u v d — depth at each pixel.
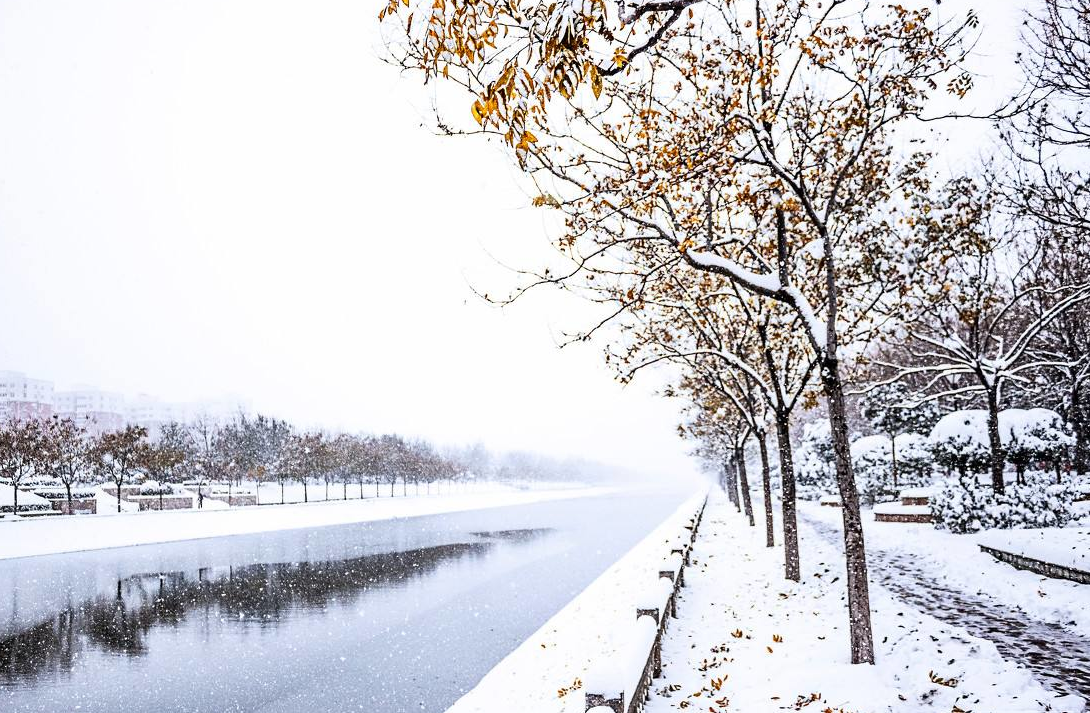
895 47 7.47
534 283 8.04
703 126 8.27
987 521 16.50
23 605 18.62
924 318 17.72
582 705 7.77
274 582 21.67
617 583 16.56
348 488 84.19
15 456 45.88
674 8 4.71
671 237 7.82
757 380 12.27
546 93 4.11
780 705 6.56
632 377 12.31
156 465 54.72
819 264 10.23
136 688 11.47
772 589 12.57
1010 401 27.34
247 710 10.35
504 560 25.89
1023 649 7.76
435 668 11.94
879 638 8.34
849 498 7.72
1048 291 16.61
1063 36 8.62
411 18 4.50
